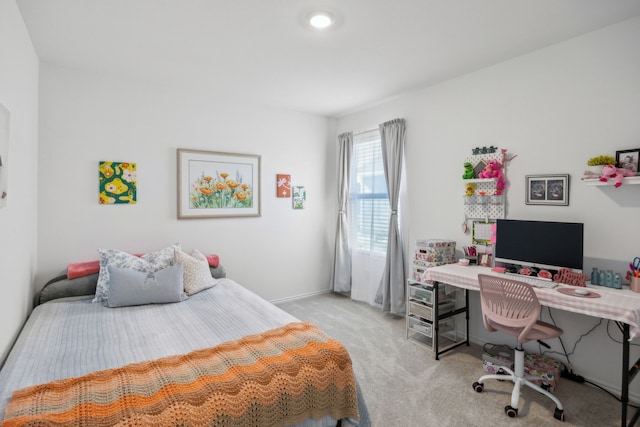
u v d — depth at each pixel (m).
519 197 2.77
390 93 3.67
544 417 2.04
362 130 4.32
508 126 2.83
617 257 2.27
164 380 1.41
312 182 4.54
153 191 3.36
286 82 3.31
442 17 2.13
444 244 3.11
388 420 2.01
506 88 2.83
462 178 3.10
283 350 1.69
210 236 3.72
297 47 2.55
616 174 2.13
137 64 2.87
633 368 1.98
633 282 2.11
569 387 2.37
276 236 4.23
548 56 2.57
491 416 2.05
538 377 2.29
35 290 2.77
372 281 4.14
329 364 1.65
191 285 2.86
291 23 2.20
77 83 2.97
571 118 2.46
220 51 2.62
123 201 3.18
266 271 4.16
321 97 3.80
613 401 2.20
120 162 3.17
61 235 2.92
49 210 2.86
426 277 2.89
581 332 2.44
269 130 4.14
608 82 2.28
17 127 2.00
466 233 3.16
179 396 1.31
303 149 4.44
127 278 2.54
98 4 1.97
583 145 2.41
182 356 1.64
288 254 4.35
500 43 2.51
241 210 3.92
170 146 3.45
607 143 2.30
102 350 1.77
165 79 3.23
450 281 2.67
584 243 2.41
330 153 4.71
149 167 3.33
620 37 2.22
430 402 2.20
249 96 3.75
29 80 2.36
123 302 2.49
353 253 4.42
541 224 2.50
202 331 2.03
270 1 1.95
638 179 2.04
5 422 1.14
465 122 3.14
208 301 2.64
